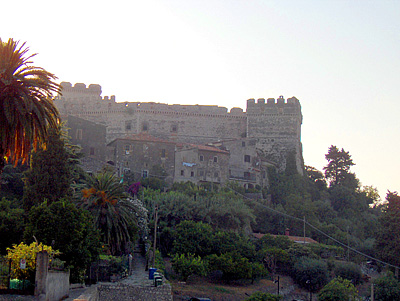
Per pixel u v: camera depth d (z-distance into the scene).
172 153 129.00
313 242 110.00
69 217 42.09
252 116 168.12
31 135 29.84
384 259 90.44
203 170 130.25
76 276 41.84
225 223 94.56
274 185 151.62
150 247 70.69
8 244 50.16
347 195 156.88
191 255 76.25
